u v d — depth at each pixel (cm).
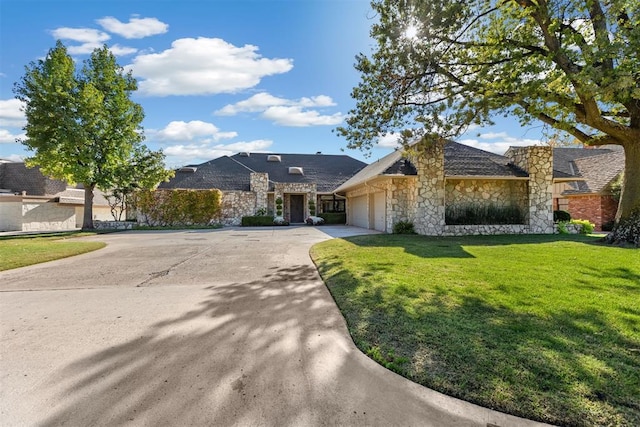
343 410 239
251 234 1677
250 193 2562
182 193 2394
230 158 3041
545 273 626
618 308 421
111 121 2005
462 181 1589
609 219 1877
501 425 220
